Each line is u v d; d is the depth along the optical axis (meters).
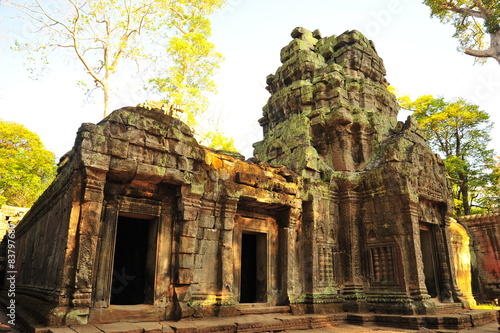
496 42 22.86
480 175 29.42
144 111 10.44
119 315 8.92
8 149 30.80
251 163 12.98
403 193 13.57
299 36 19.73
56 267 8.96
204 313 10.15
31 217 14.84
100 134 9.16
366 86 17.20
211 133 31.38
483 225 20.84
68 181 9.59
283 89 18.41
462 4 24.62
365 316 12.23
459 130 31.44
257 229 12.78
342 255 14.18
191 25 29.95
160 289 9.81
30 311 9.34
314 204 13.91
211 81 30.16
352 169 15.49
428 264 15.33
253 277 15.12
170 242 10.38
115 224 9.47
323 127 16.05
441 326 11.34
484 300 19.47
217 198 11.41
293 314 12.12
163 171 9.96
